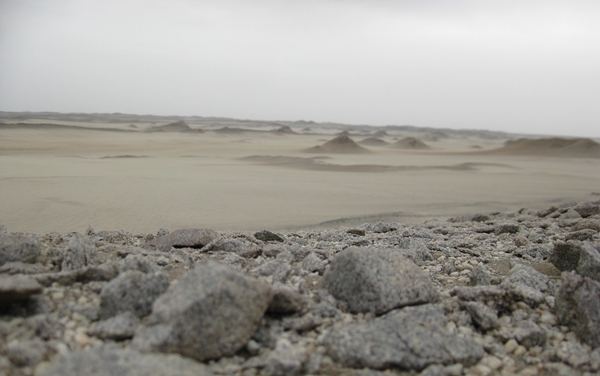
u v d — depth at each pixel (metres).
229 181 4.71
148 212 2.76
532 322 0.53
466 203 3.77
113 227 2.30
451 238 1.20
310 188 4.43
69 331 0.46
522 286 0.62
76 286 0.57
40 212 2.59
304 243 1.04
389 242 1.05
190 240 0.91
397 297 0.54
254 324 0.46
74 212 2.64
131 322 0.47
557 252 0.77
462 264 0.83
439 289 0.66
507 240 1.16
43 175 4.30
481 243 1.11
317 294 0.59
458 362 0.45
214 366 0.42
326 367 0.44
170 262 0.72
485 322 0.52
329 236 1.14
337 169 6.95
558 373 0.46
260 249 0.82
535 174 7.27
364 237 1.13
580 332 0.52
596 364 0.46
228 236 1.06
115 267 0.60
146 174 4.98
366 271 0.56
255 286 0.47
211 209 3.00
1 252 0.65
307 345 0.48
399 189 4.66
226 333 0.44
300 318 0.52
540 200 4.13
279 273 0.65
